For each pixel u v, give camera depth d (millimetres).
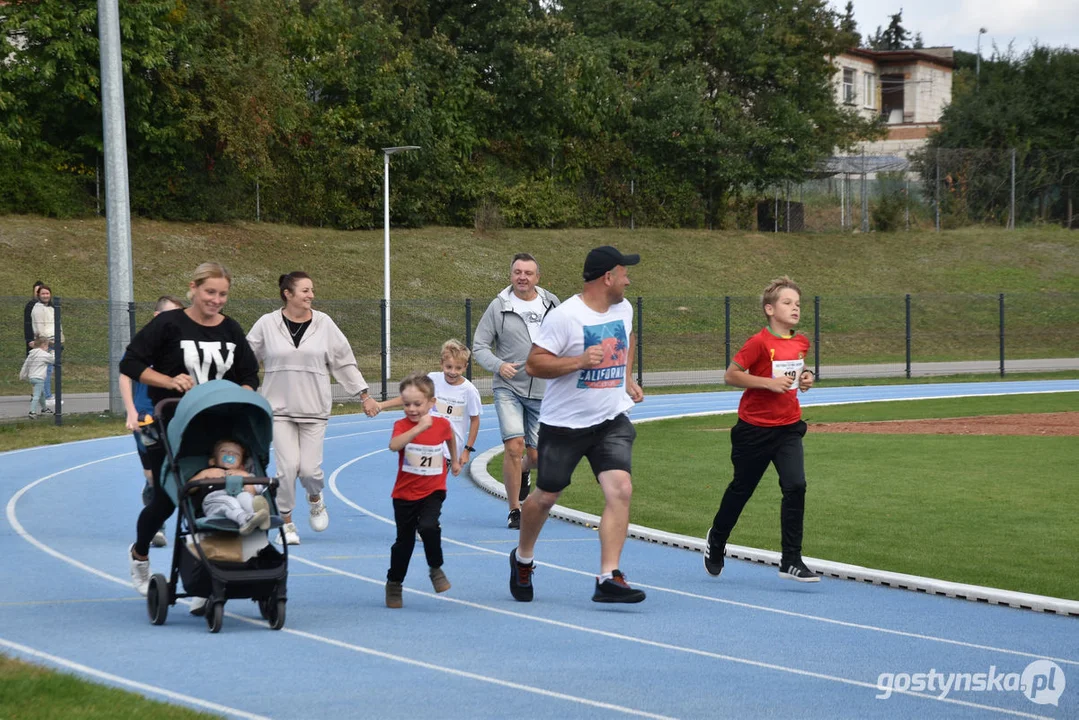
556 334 11812
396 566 12336
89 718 7641
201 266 11789
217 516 11023
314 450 15984
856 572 13844
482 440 32469
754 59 89875
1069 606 11961
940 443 29031
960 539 16188
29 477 23188
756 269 78000
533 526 12391
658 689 9219
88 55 60000
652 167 86250
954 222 90688
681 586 13547
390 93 74312
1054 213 94688
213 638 10867
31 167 59312
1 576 13859
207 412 11695
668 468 24750
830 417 37438
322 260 64375
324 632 11148
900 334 69688
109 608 12195
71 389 42438
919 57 119188
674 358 61125
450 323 60000
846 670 9828
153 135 61281
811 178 90688
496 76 82938
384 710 8602
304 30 74938
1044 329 72438
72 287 52406
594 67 84812
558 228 81062
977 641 10883
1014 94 98188
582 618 11844
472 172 79750
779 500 20250
